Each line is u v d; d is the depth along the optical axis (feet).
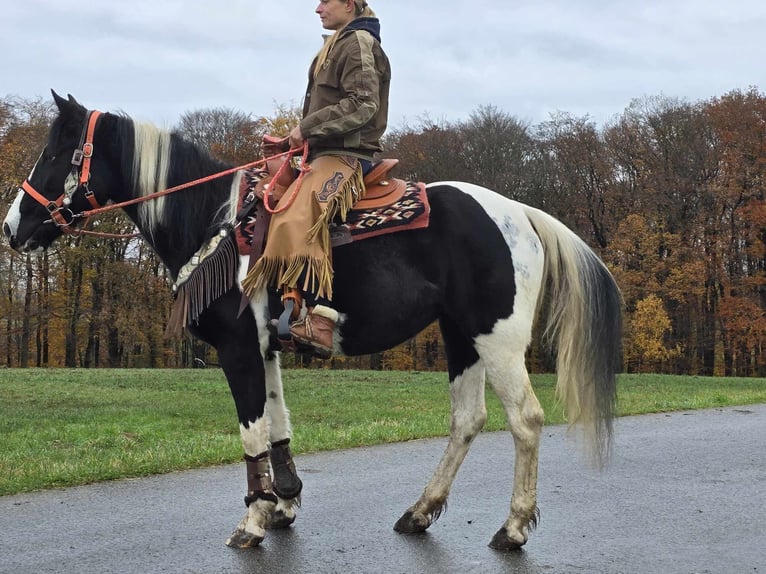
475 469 24.03
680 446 28.68
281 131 100.22
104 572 14.16
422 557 15.33
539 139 118.01
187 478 22.25
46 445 26.99
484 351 16.46
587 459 17.11
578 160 116.37
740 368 119.65
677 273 109.60
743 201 113.19
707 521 18.13
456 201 16.79
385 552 15.62
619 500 20.18
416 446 28.27
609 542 16.44
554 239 17.20
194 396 46.91
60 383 55.42
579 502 19.98
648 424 35.04
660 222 115.65
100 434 29.53
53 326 114.52
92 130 16.84
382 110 16.94
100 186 16.92
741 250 114.01
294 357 116.16
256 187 16.31
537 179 110.22
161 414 37.24
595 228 119.44
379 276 16.06
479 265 16.43
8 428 31.35
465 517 18.43
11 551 15.35
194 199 16.72
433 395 47.96
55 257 102.06
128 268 105.09
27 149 80.43
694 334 116.06
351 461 25.34
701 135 114.73
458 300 16.56
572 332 16.89
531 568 14.74
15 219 16.92
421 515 17.04
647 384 63.26
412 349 118.62
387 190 16.78
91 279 107.76
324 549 15.76
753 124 110.73
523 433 16.21
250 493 16.01
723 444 29.17
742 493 20.99
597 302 16.99
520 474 16.17
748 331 109.19
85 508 18.74
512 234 16.76
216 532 16.85
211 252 16.05
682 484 22.09
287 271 15.35
